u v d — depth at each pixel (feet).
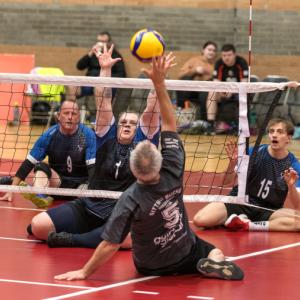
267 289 25.63
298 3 86.99
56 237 31.73
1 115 78.33
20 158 59.93
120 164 33.09
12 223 37.01
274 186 37.04
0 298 24.07
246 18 87.40
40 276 27.02
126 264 29.12
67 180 40.42
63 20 88.48
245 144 35.81
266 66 87.76
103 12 88.12
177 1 87.81
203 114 76.23
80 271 26.68
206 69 80.48
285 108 79.25
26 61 82.84
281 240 34.06
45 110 77.77
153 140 32.99
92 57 79.92
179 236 26.53
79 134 39.96
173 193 25.94
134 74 88.07
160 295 24.70
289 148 68.49
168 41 88.22
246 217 36.76
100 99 34.17
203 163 59.57
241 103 35.50
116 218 25.73
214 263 26.78
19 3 88.74
